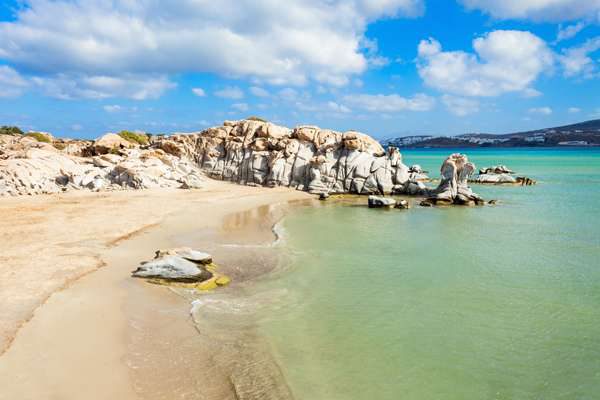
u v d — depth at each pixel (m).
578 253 28.06
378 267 25.11
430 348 15.59
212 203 47.34
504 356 15.06
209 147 76.06
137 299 19.00
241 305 19.20
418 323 17.64
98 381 12.52
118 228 32.16
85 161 63.97
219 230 34.09
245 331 16.59
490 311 18.86
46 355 13.64
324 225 37.38
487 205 49.12
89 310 17.25
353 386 13.17
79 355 13.83
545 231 34.78
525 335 16.61
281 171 64.62
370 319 17.98
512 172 88.25
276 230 34.81
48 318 16.20
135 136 105.19
